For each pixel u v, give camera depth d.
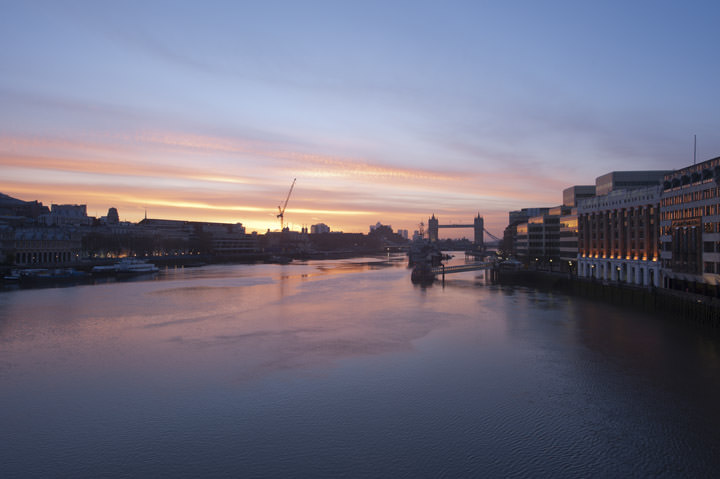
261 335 83.94
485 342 76.88
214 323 95.50
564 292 141.12
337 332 86.00
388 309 111.88
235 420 48.00
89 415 49.41
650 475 37.62
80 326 92.38
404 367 64.12
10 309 112.69
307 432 45.34
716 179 90.75
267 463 40.09
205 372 62.69
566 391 54.44
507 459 40.19
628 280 131.50
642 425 45.78
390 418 48.09
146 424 47.31
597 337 78.50
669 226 109.75
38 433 45.59
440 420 47.53
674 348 70.88
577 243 164.62
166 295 141.50
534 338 78.88
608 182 158.75
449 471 38.62
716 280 91.00
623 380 57.69
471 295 136.62
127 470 39.28
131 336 83.50
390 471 38.72
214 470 39.16
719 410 48.78
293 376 60.78
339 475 38.31
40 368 64.75
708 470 38.12
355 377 60.19
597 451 41.16
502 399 52.44
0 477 38.28
